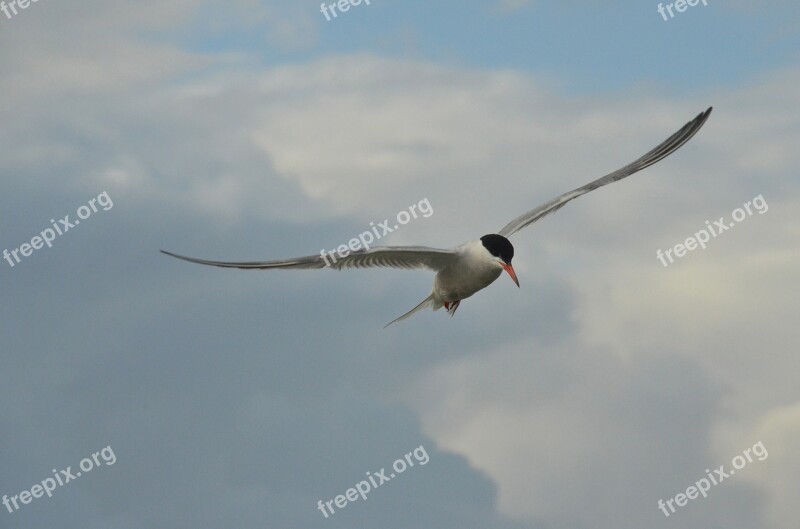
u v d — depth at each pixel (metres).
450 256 12.55
